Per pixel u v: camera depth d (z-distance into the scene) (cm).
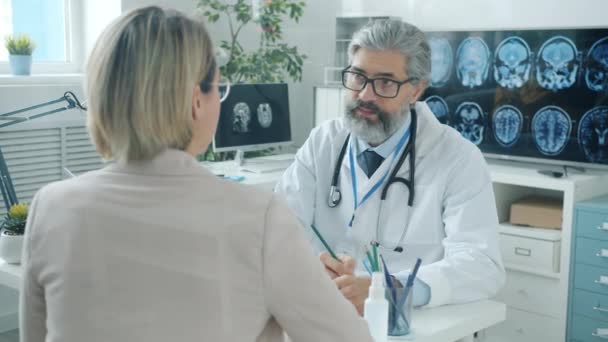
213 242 92
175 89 92
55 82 361
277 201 96
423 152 197
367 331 98
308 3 440
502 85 350
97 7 383
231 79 404
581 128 328
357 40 191
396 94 188
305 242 96
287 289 92
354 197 200
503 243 327
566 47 329
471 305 172
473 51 357
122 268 93
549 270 314
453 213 188
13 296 350
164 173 95
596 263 302
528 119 344
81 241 95
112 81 92
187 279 92
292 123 453
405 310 151
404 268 194
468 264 175
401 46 187
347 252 200
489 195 189
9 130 332
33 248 100
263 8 400
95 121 95
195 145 99
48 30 381
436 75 370
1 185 293
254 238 92
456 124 367
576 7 340
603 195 326
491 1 365
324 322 94
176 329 91
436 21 385
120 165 98
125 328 92
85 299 95
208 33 97
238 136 367
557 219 319
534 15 352
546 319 318
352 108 191
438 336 154
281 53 405
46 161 347
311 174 211
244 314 92
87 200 97
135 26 93
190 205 93
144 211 94
